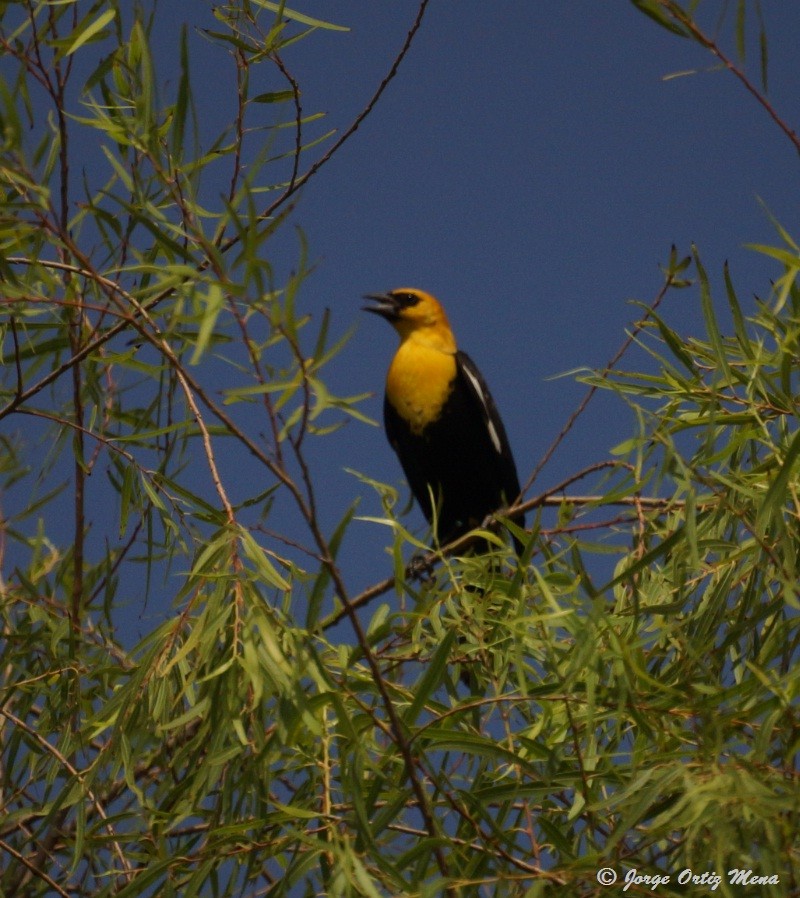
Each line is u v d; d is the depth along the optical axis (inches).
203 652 276.1
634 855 267.4
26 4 312.5
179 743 337.7
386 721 294.0
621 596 315.0
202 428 313.3
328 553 255.4
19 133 272.2
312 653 264.8
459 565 310.8
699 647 303.6
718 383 333.1
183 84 277.0
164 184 265.9
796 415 308.8
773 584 321.7
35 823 386.0
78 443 355.9
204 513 303.9
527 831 279.3
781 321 316.5
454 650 308.8
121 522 349.1
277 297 237.1
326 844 260.5
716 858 239.3
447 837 270.5
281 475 248.2
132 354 324.2
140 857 295.0
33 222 271.1
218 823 287.0
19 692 357.1
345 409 241.1
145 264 280.8
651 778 252.8
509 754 273.1
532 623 287.7
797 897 250.2
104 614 350.3
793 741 265.0
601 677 276.8
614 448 308.8
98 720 296.8
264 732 273.7
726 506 307.6
